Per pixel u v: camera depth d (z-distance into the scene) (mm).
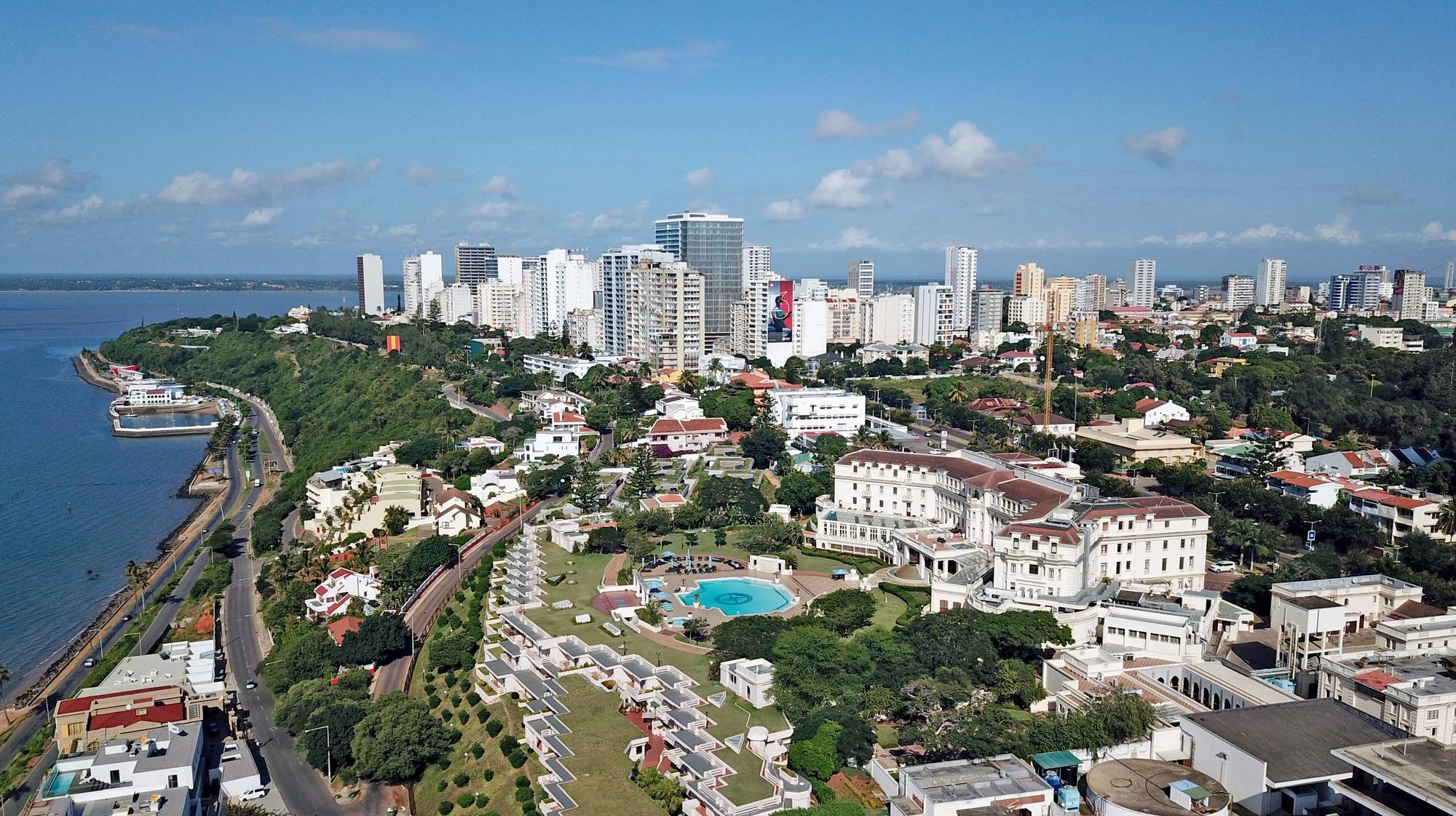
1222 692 183375
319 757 188125
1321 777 145750
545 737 177250
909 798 149750
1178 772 152750
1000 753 159750
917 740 169250
